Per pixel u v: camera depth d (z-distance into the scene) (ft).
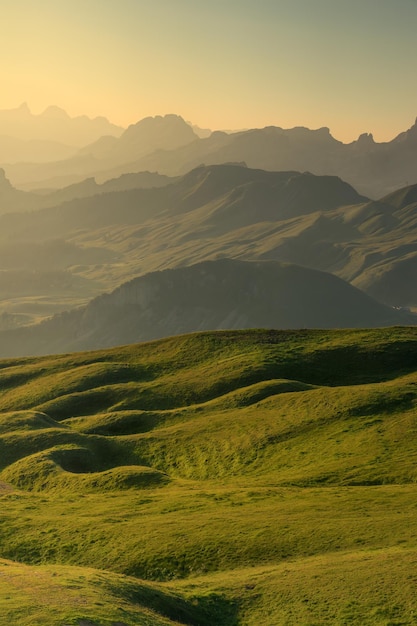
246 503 245.65
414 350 483.51
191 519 230.68
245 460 319.27
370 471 271.49
